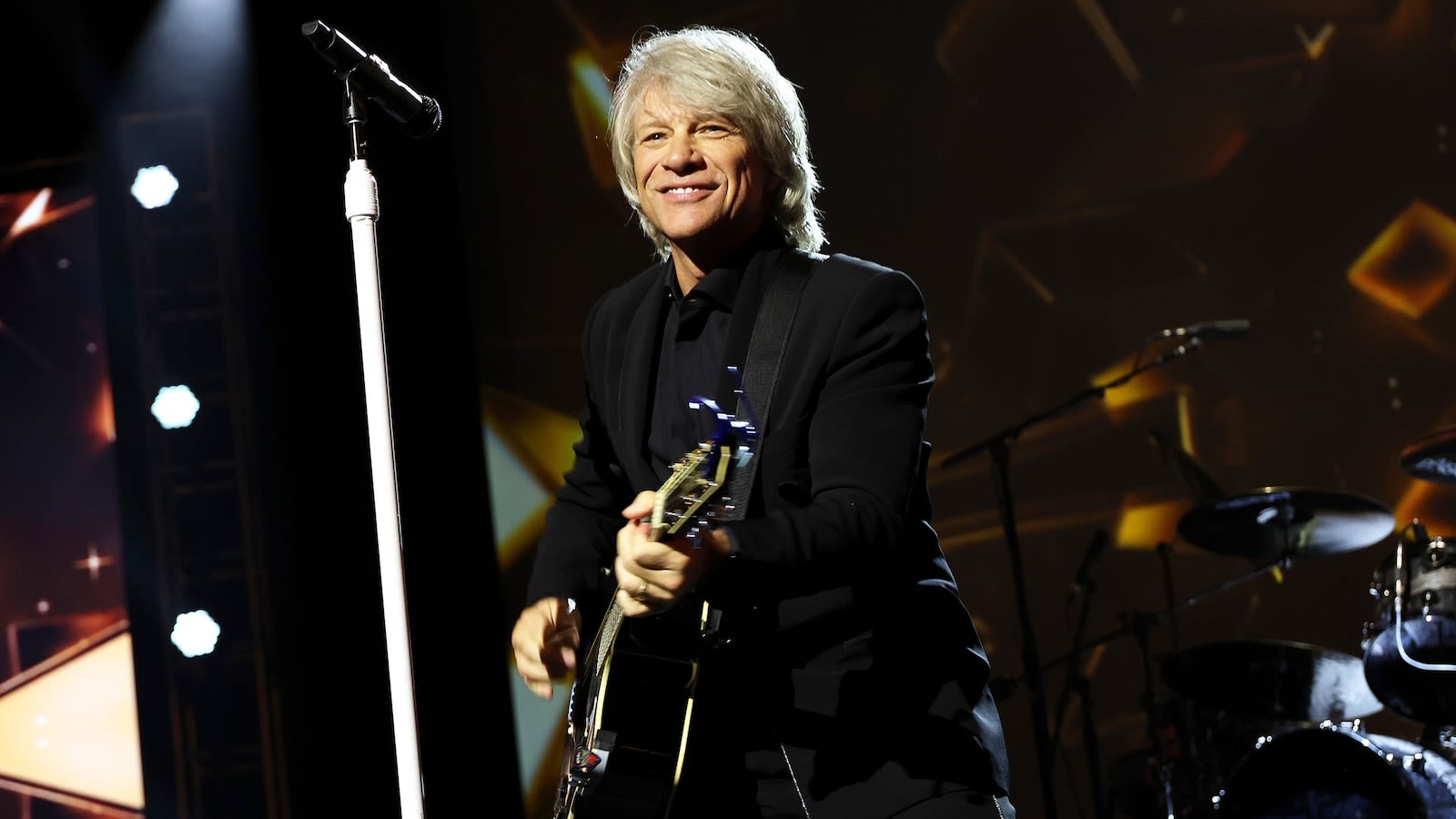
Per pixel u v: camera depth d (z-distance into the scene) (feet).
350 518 46.16
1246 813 34.09
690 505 12.14
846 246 48.24
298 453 46.44
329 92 47.93
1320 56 46.80
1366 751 32.07
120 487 47.19
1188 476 43.32
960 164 48.16
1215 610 46.32
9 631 48.47
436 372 47.42
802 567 13.20
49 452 49.47
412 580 45.93
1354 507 39.96
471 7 50.26
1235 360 46.47
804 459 15.49
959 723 15.07
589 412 19.27
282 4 48.39
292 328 46.98
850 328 15.40
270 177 47.65
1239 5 47.44
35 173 48.85
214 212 47.65
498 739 45.39
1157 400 46.83
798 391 15.55
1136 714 45.98
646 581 12.55
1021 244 47.70
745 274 16.71
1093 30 48.08
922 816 14.64
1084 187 47.60
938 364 47.73
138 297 47.60
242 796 45.27
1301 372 46.06
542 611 17.02
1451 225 45.47
